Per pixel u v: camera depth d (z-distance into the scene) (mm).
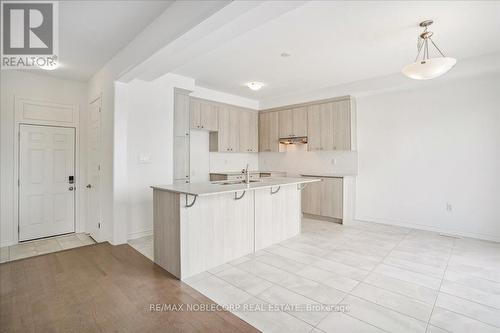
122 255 3295
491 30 2895
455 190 4148
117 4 2338
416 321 1952
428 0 2330
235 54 3549
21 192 4004
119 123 3627
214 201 2930
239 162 6441
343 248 3535
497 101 3777
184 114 4602
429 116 4371
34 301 2246
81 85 4594
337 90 5074
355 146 5148
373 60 3785
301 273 2771
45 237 4246
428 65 2605
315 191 5246
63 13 2441
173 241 2736
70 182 4480
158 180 4164
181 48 2586
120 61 3301
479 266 2938
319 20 2664
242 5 1901
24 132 4023
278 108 6113
